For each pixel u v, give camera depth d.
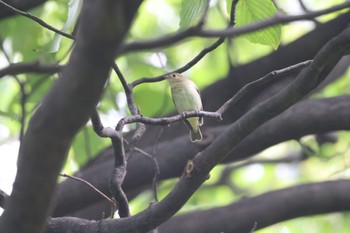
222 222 10.89
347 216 15.52
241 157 10.93
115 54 4.26
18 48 11.44
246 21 6.98
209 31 6.89
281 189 11.25
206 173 6.69
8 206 5.16
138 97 11.49
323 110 10.76
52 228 7.10
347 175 15.95
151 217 6.77
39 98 11.27
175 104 11.41
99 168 10.95
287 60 11.12
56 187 5.05
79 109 4.46
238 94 7.07
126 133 11.52
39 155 4.72
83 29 4.16
